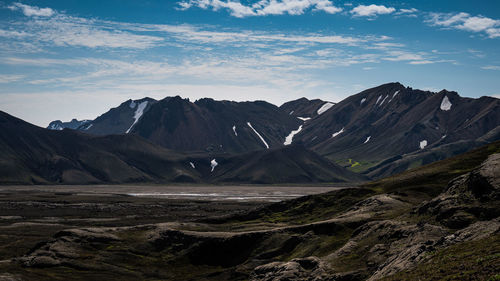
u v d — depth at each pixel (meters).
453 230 77.62
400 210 108.44
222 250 117.62
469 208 81.31
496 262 39.75
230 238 118.75
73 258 114.44
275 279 86.62
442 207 87.44
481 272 38.66
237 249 117.06
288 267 88.25
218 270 109.50
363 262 81.25
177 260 117.25
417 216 94.69
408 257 63.00
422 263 54.50
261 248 113.75
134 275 108.56
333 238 106.19
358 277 75.00
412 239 77.81
